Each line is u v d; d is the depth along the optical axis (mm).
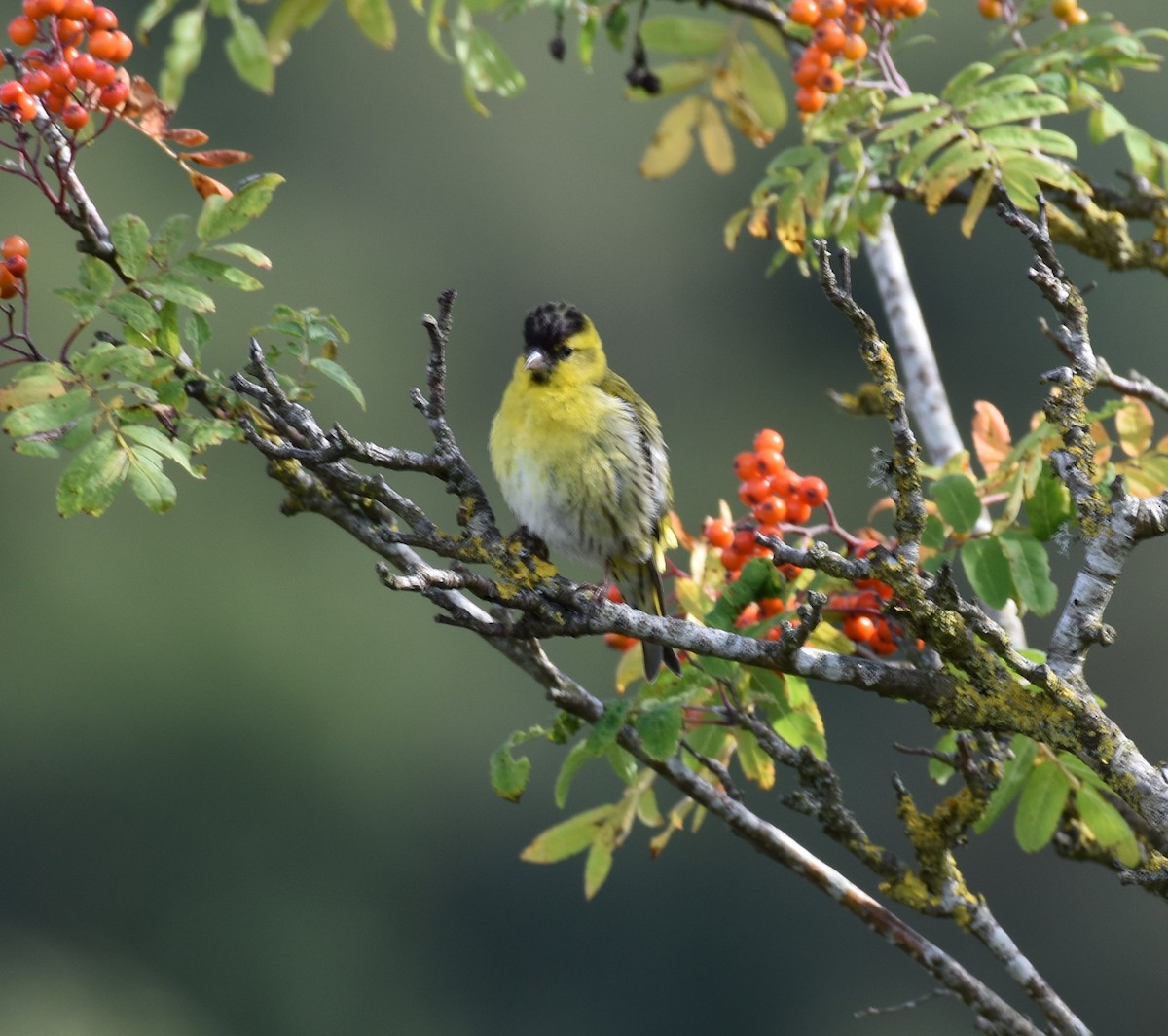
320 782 22547
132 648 23219
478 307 25438
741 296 25156
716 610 5535
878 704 17562
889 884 5227
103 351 4746
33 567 23250
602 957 19688
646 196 25828
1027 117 5555
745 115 6754
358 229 25500
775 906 18719
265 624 23531
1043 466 5277
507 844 21703
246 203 4938
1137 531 4559
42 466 24031
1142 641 17922
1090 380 4680
